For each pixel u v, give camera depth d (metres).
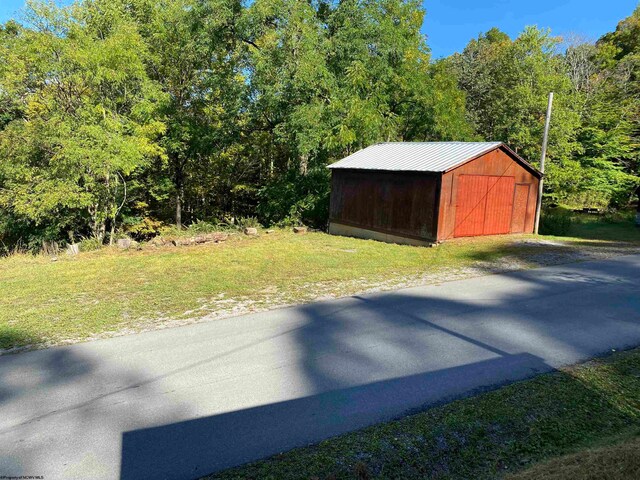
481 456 2.91
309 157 19.42
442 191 12.83
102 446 3.05
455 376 4.12
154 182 19.77
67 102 14.63
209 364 4.43
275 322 5.76
